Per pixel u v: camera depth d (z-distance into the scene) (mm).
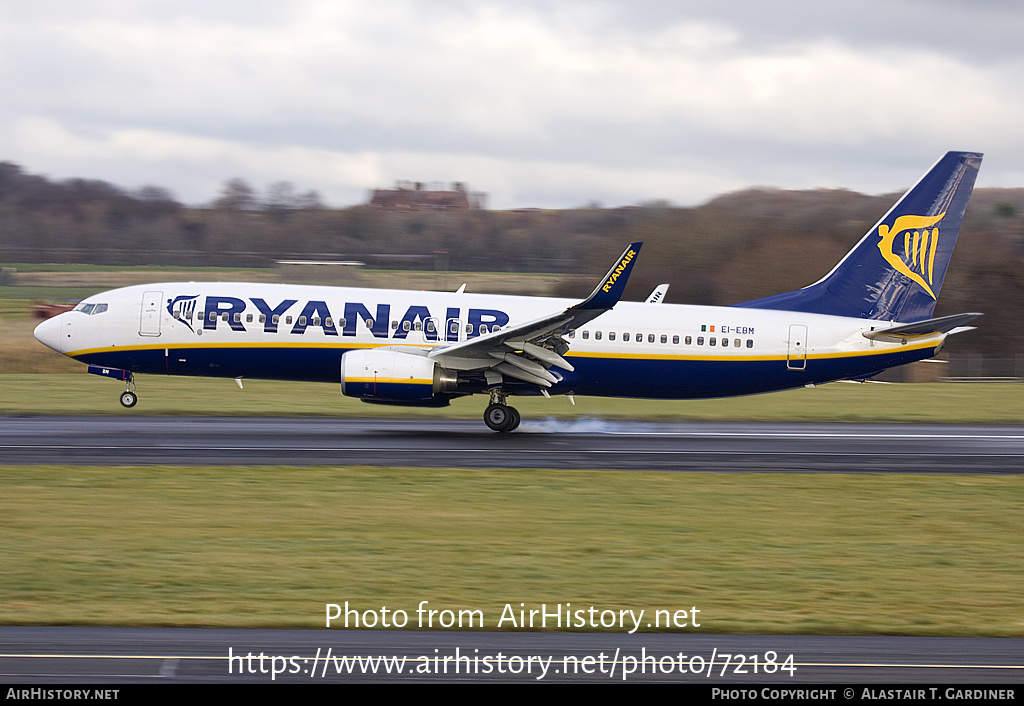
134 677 43688
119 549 64062
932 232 124062
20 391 154375
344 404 148625
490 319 118312
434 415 139125
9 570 59156
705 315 122312
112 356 119438
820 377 123562
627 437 120750
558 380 119438
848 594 58906
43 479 84375
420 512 76438
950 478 97688
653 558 65625
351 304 118688
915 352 123438
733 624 52969
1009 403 174000
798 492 88875
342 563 62406
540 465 98250
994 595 59281
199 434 112750
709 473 97125
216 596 55344
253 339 117562
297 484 85125
